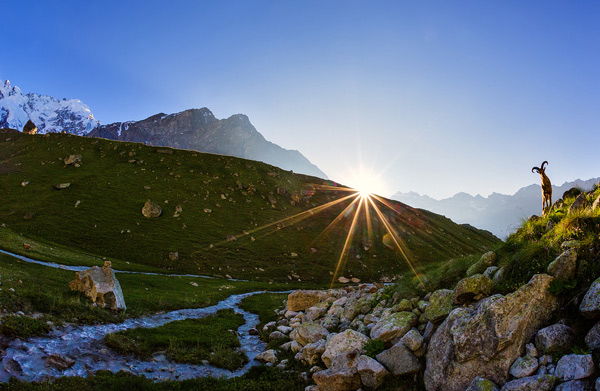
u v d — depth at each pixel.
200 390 15.22
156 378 16.50
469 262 16.70
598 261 10.54
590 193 15.22
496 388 9.58
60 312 22.42
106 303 27.17
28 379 14.08
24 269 34.72
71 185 103.88
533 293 10.62
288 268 90.88
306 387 14.55
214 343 22.70
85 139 136.12
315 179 163.50
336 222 125.25
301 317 26.61
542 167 18.38
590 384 8.18
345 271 95.62
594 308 9.16
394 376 12.38
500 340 10.08
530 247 12.97
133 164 126.06
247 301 45.59
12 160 113.62
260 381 15.90
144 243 85.38
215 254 88.62
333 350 14.79
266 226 110.88
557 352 9.46
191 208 108.81
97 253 75.94
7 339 16.83
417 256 113.19
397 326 14.19
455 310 11.89
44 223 83.12
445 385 10.83
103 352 18.42
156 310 32.47
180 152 142.50
